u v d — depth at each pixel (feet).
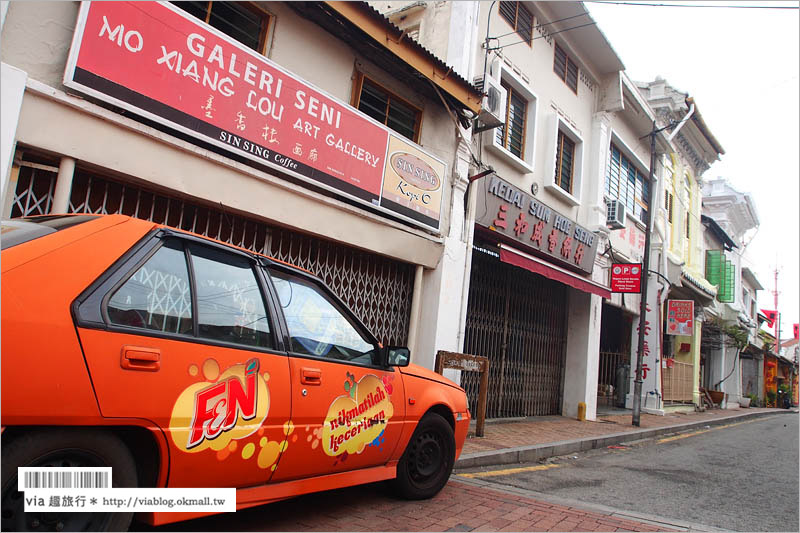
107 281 8.27
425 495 14.47
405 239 24.39
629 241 49.11
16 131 13.32
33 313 7.29
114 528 7.93
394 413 13.07
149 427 8.17
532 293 37.45
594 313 40.47
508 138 32.71
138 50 15.61
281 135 19.35
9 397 6.84
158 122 16.02
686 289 60.70
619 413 46.93
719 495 19.29
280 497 10.36
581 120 40.50
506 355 34.47
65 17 14.67
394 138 23.85
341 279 22.89
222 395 9.18
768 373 122.31
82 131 14.62
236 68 17.98
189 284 9.46
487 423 31.07
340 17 20.66
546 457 24.63
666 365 56.65
